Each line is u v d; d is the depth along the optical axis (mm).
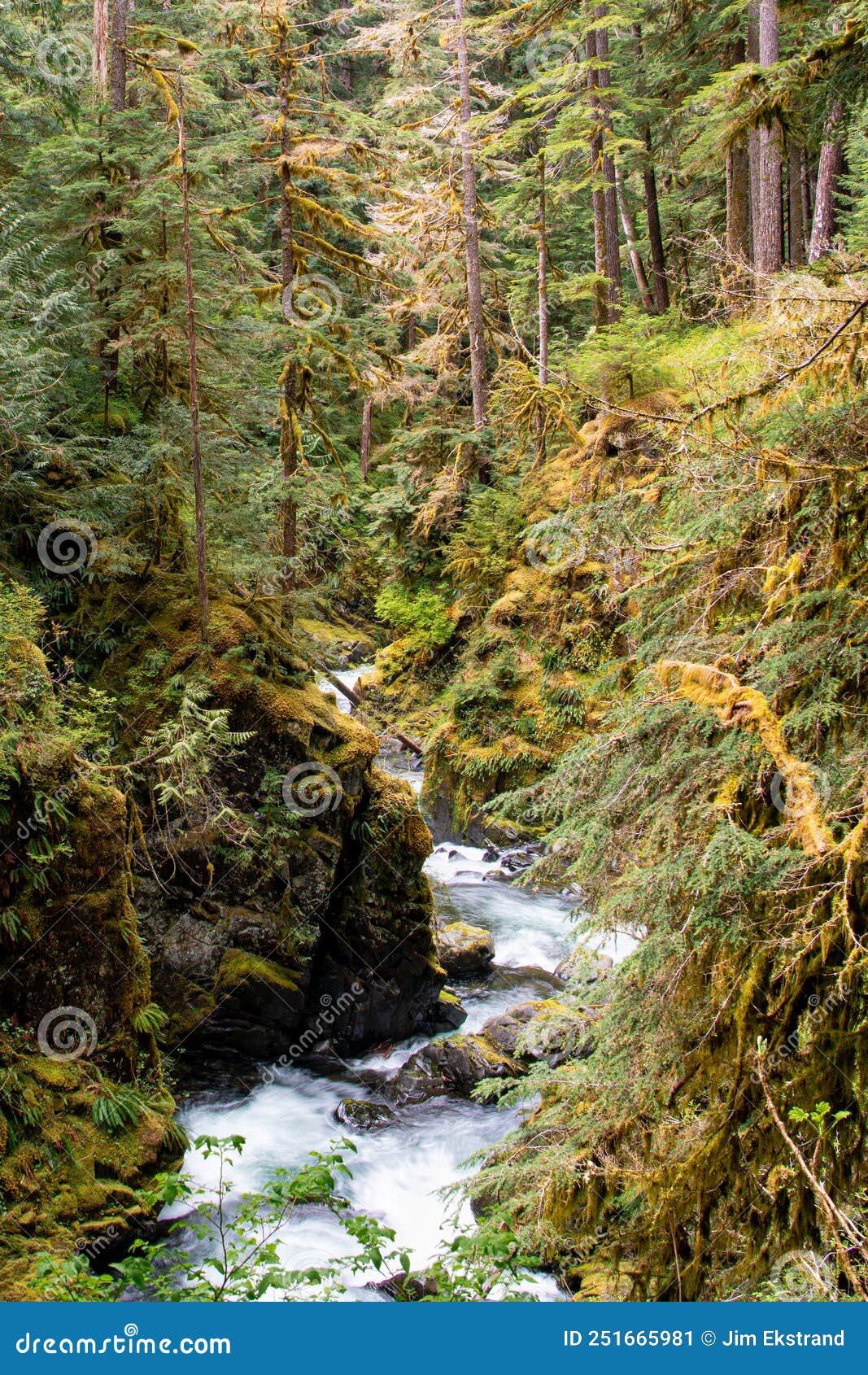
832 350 4973
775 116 6738
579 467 16609
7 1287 5879
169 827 9820
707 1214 3820
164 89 12086
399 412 31438
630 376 15727
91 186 11414
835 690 4090
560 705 16297
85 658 10602
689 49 21578
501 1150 5176
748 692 4035
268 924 10086
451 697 18078
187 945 9797
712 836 3848
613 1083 4488
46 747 7559
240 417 12672
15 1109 6738
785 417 4840
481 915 13859
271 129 13078
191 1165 8281
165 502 11445
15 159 12719
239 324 12172
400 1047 10711
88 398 12383
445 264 21375
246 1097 9609
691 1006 4164
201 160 11078
